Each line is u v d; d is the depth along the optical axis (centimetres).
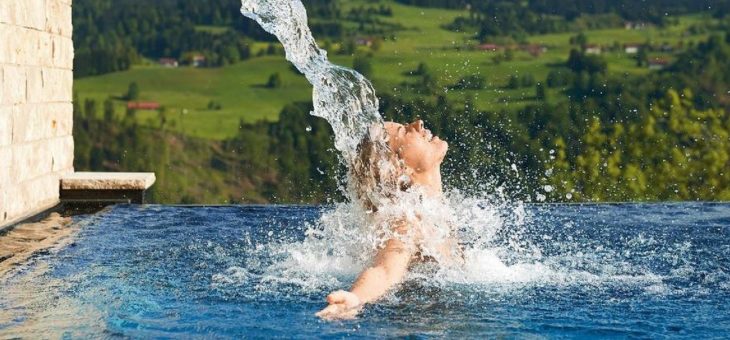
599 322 511
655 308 546
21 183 1003
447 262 639
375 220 636
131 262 699
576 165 2491
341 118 682
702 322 514
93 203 1157
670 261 698
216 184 3559
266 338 470
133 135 3662
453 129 2397
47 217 1003
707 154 2709
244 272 652
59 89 1180
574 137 2528
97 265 687
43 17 1098
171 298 567
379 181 639
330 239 748
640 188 2581
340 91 687
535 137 2455
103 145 3659
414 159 638
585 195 2484
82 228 907
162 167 3609
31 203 1041
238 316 518
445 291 580
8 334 477
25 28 1020
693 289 600
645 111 2744
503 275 631
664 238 806
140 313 527
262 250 752
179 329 489
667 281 625
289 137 3516
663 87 2891
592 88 2744
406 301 553
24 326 494
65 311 532
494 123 2431
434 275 621
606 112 2711
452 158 2005
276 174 3484
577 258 704
